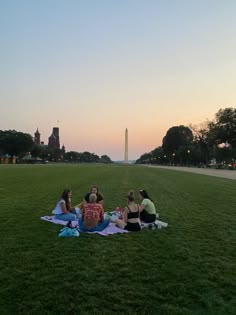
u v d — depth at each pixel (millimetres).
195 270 3820
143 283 3420
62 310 2844
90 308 2885
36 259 4121
